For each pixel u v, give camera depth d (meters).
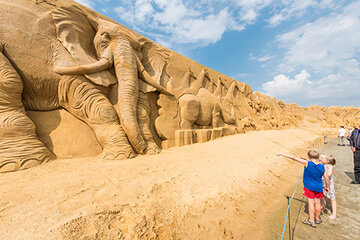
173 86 6.29
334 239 2.17
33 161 2.97
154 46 6.07
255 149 6.01
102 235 1.64
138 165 3.45
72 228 1.59
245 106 11.77
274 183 3.75
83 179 2.57
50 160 3.30
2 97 3.05
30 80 3.50
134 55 4.82
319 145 10.77
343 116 20.98
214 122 7.48
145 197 2.31
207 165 3.92
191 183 2.95
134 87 4.54
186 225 2.07
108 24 4.55
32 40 3.56
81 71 3.91
